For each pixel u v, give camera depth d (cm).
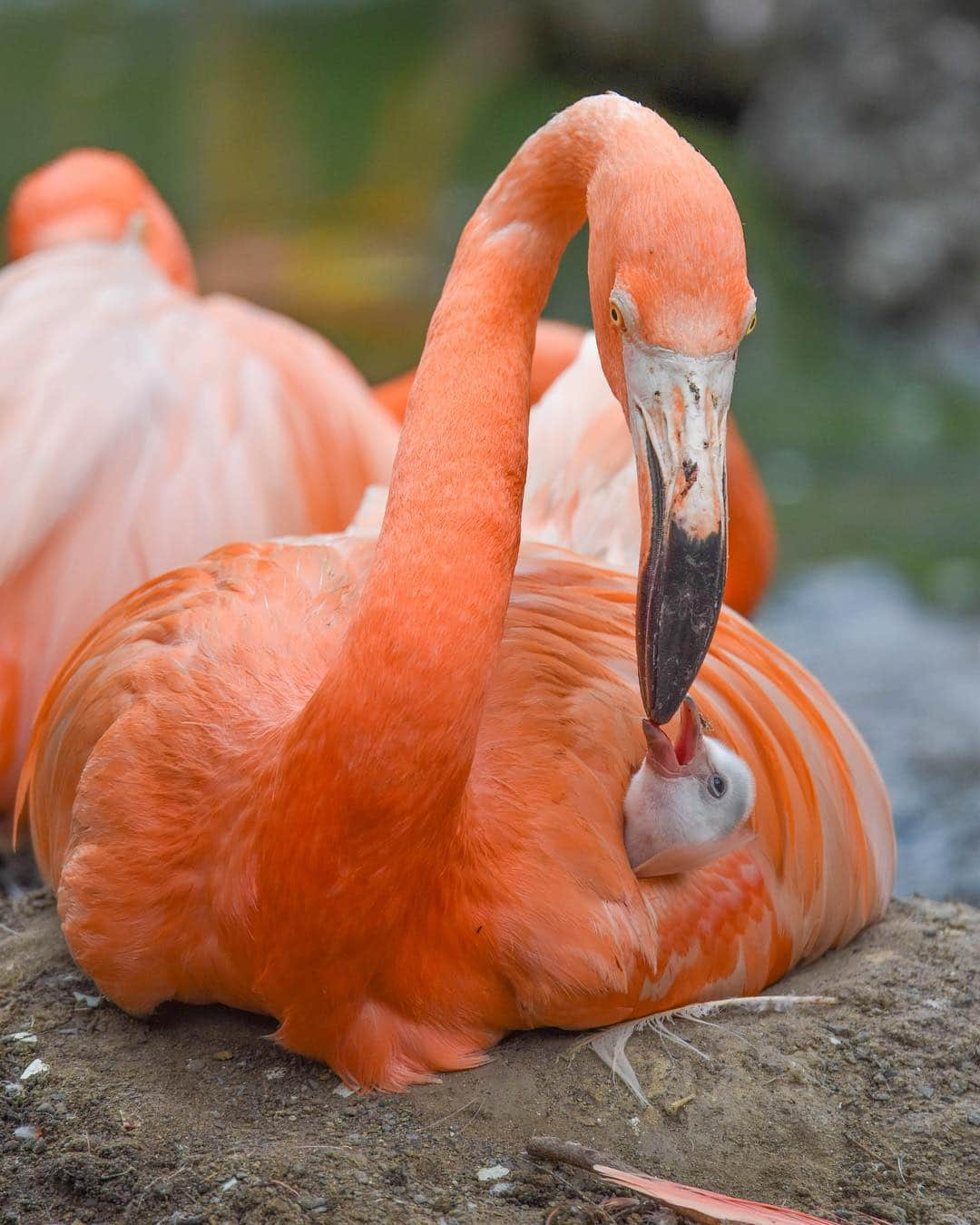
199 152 2770
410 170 2697
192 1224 479
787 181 2431
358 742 473
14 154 2741
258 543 631
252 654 545
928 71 2378
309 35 3303
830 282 2358
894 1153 527
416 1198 489
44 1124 534
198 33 3412
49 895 711
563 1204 491
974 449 1977
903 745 1216
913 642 1452
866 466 1925
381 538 494
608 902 523
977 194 2308
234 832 509
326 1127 520
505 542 496
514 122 2852
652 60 2708
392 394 1130
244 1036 572
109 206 1083
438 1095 529
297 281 2266
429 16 3297
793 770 593
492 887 511
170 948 532
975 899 975
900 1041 580
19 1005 606
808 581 1608
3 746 809
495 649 490
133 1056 568
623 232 473
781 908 581
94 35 3441
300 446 883
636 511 728
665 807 518
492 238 535
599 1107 527
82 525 820
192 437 845
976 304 2272
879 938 662
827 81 2448
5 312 875
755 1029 572
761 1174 513
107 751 538
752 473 1130
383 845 482
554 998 522
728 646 614
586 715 541
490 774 521
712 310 463
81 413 828
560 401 779
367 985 515
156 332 876
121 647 579
